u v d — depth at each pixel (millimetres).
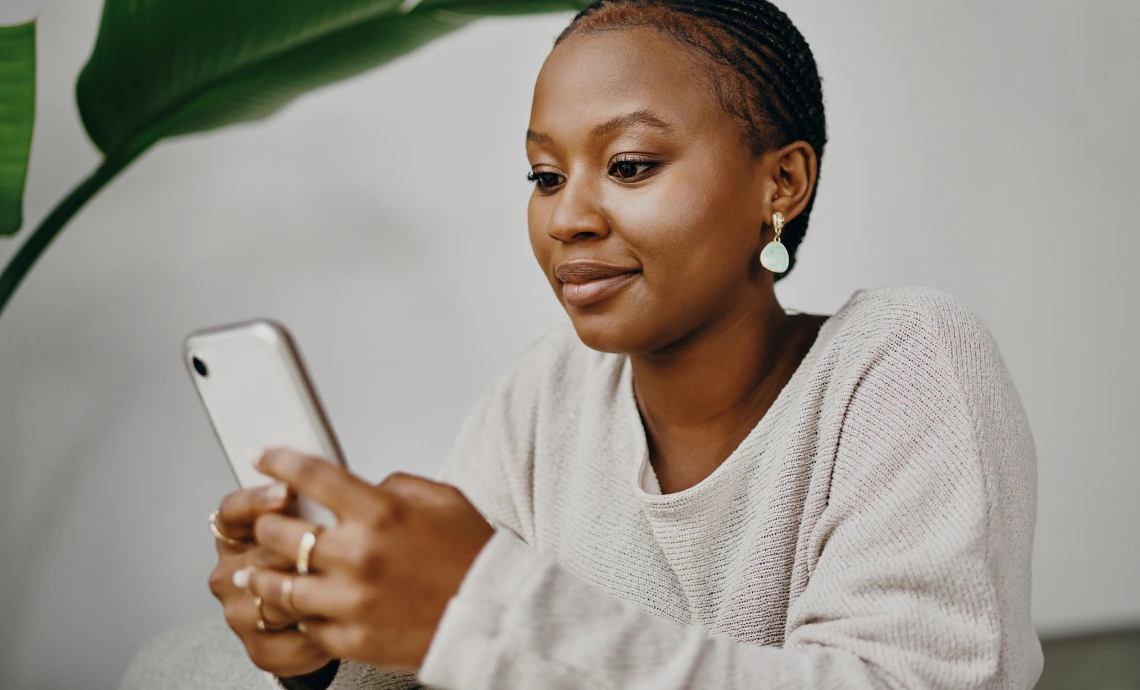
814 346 775
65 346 1604
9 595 1617
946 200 1597
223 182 1609
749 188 744
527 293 1643
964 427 670
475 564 541
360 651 533
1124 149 1588
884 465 682
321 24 1184
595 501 863
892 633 607
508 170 1619
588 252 721
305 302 1634
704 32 723
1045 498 1627
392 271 1632
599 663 547
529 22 1600
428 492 558
